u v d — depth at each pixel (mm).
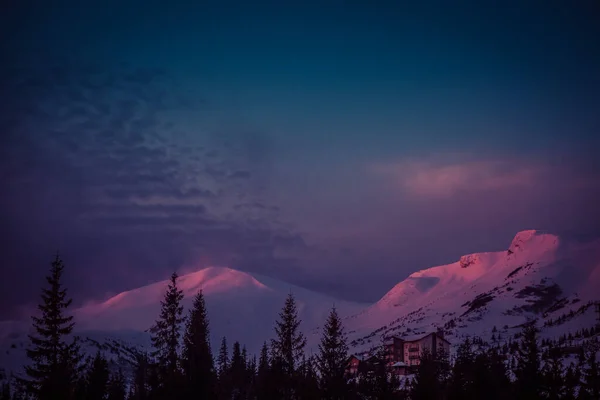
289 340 90000
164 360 82438
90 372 90438
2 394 92188
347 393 87312
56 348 73875
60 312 74688
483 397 91062
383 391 95438
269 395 87000
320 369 87938
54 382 71750
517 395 93000
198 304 89875
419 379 93938
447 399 94812
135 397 97188
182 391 76375
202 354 81312
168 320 83938
